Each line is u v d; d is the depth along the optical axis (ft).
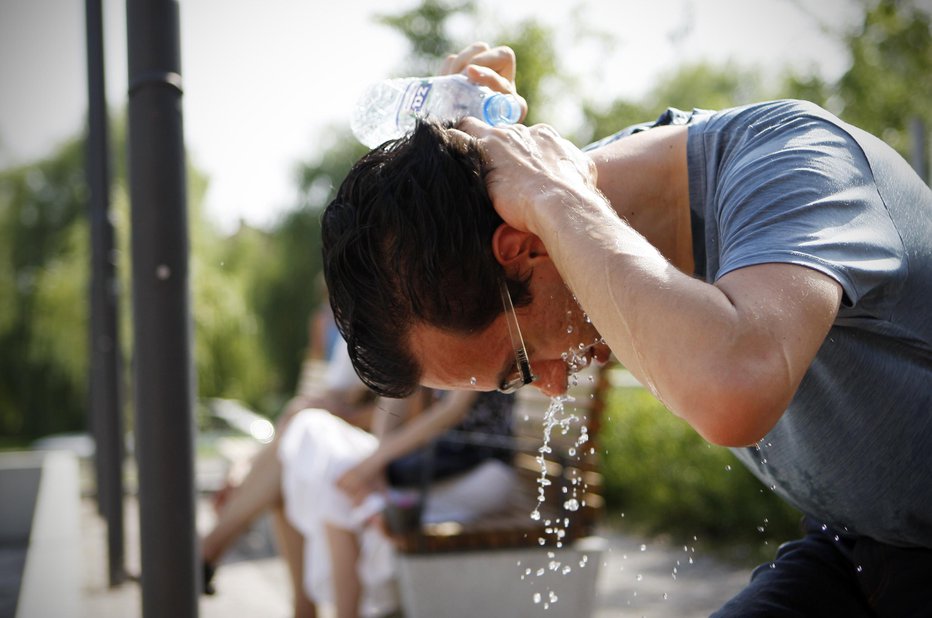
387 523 9.32
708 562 13.38
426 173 3.55
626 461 16.98
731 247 3.23
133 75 5.05
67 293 51.08
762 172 3.35
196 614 5.08
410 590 9.04
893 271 3.22
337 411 11.88
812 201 3.18
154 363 5.00
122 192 43.14
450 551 9.10
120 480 12.01
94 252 13.91
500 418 10.00
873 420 3.72
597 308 3.15
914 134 13.05
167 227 5.03
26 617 6.36
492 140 3.68
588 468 9.27
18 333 51.85
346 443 10.12
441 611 9.06
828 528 4.43
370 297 3.69
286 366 65.00
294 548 10.62
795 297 2.94
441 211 3.51
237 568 13.99
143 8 5.01
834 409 3.75
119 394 12.28
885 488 3.87
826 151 3.39
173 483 5.01
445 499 9.80
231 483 11.57
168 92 5.05
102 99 13.82
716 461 15.03
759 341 2.87
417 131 3.67
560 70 16.71
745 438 2.88
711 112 4.30
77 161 58.23
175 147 5.08
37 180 58.03
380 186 3.62
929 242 3.51
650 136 4.11
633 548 14.44
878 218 3.29
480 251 3.55
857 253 3.13
